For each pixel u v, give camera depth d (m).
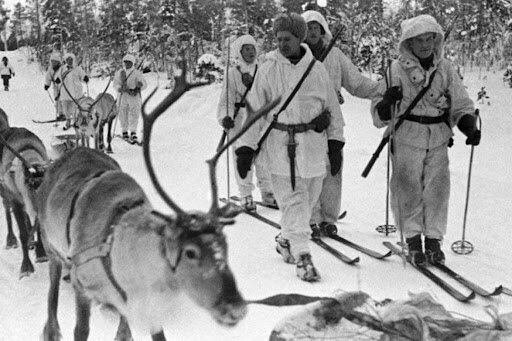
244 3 34.44
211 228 2.82
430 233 5.64
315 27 6.41
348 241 6.31
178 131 15.87
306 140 5.40
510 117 17.89
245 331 4.26
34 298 5.16
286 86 5.37
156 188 2.95
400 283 5.21
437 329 3.12
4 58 31.73
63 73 16.89
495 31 26.78
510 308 4.65
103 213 3.43
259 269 5.60
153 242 2.99
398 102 5.61
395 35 25.03
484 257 5.89
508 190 8.75
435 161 5.61
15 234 7.27
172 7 37.81
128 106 14.57
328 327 3.26
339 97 6.58
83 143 12.88
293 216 5.42
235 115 7.76
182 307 3.10
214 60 23.11
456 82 5.61
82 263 3.41
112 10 47.22
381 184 9.26
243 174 5.51
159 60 38.03
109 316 3.56
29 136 6.09
